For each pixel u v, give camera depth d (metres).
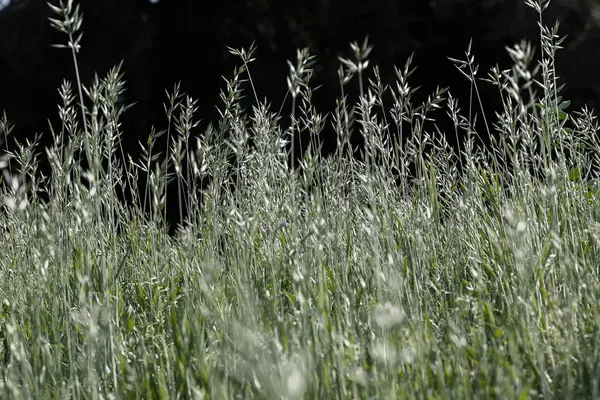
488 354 2.22
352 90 13.19
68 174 2.71
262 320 2.43
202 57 14.52
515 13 13.60
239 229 3.00
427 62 13.77
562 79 13.20
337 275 2.73
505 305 2.76
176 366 2.31
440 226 3.35
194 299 2.89
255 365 1.95
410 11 13.83
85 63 14.04
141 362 2.54
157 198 2.74
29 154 3.35
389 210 3.33
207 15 14.55
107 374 2.49
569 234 2.98
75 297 2.96
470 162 3.47
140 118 14.09
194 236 3.14
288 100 13.48
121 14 14.16
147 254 3.65
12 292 3.08
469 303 2.68
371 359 2.23
